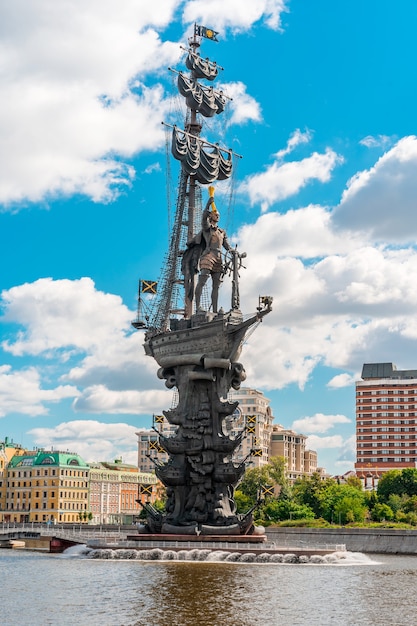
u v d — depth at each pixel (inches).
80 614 2092.8
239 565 3607.3
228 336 4421.8
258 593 2559.1
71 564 3644.2
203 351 4503.0
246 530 4261.8
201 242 4854.8
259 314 4306.1
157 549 4010.8
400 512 6953.7
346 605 2329.0
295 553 3966.5
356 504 7209.6
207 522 4330.7
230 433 4731.8
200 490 4394.7
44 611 2138.3
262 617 2091.5
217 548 4001.0
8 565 3597.4
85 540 5137.8
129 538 4311.0
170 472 4397.1
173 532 4271.7
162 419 4766.2
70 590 2593.5
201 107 5300.2
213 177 5147.6
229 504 4419.3
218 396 4458.7
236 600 2393.0
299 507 7249.0
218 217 4761.3
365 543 5310.0
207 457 4387.3
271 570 3376.0
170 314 4948.3
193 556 3919.8
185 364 4525.1
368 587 2785.4
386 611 2224.4
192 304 4923.7
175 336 4626.0
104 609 2185.0
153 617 2059.5
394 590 2699.3
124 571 3243.1
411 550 5088.6
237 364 4525.1
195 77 5393.7
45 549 5556.1
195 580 2896.2
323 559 3890.3
